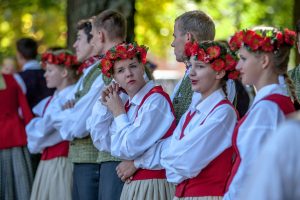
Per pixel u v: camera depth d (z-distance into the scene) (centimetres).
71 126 766
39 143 866
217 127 580
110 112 689
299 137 337
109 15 763
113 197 704
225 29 1875
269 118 511
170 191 656
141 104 657
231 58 590
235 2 1795
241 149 516
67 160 861
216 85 595
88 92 757
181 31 675
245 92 882
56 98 862
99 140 699
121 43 702
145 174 657
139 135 644
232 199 516
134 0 1029
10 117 955
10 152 952
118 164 702
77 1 1030
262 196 336
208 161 583
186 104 672
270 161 337
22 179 954
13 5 1748
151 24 1912
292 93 550
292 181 335
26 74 976
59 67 867
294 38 526
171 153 592
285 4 1723
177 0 1912
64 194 855
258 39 516
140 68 662
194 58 595
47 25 1977
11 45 1972
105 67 665
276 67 523
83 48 805
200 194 588
